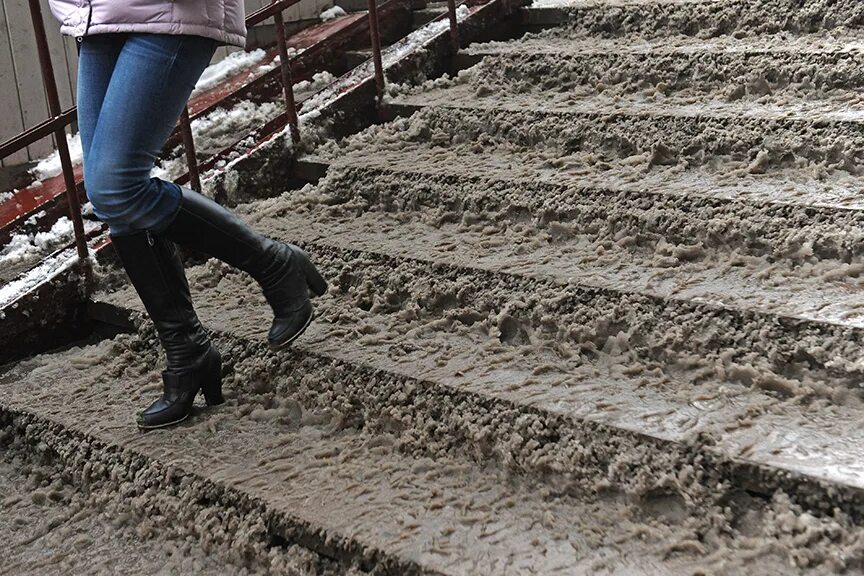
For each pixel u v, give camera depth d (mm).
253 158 5570
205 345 3969
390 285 4402
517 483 3330
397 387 3729
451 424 3537
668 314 3678
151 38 3469
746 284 3764
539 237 4465
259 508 3361
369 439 3701
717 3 5918
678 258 4078
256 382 4164
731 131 4586
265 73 6980
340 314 4332
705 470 3018
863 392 3234
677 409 3293
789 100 4836
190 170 5219
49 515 3842
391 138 5691
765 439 3053
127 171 3502
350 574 3082
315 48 7277
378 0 7984
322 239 4797
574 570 2852
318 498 3355
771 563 2758
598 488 3160
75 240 5129
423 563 2949
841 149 4266
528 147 5254
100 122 3508
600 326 3770
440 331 4148
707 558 2840
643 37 6098
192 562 3422
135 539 3615
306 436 3809
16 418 4238
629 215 4281
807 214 3906
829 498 2799
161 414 3924
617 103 5273
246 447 3760
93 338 5051
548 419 3338
